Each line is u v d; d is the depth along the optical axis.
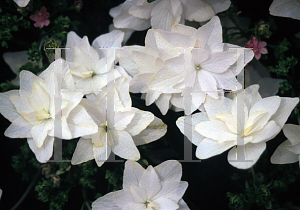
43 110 0.29
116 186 0.31
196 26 0.31
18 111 0.29
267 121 0.28
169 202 0.29
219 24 0.29
